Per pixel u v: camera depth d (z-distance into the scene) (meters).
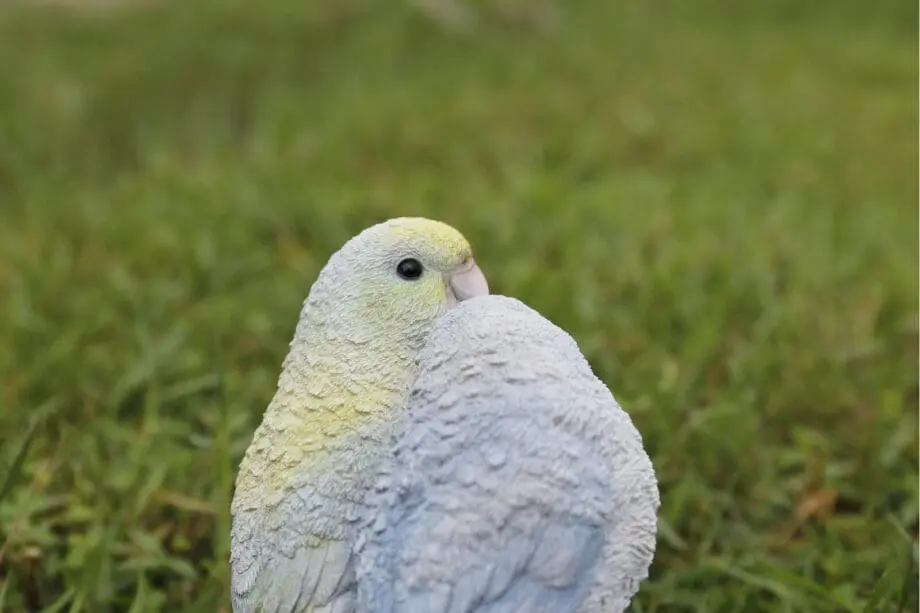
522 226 1.24
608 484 0.56
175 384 0.90
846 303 1.09
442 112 1.73
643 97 1.86
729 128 1.70
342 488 0.57
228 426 0.77
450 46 2.18
